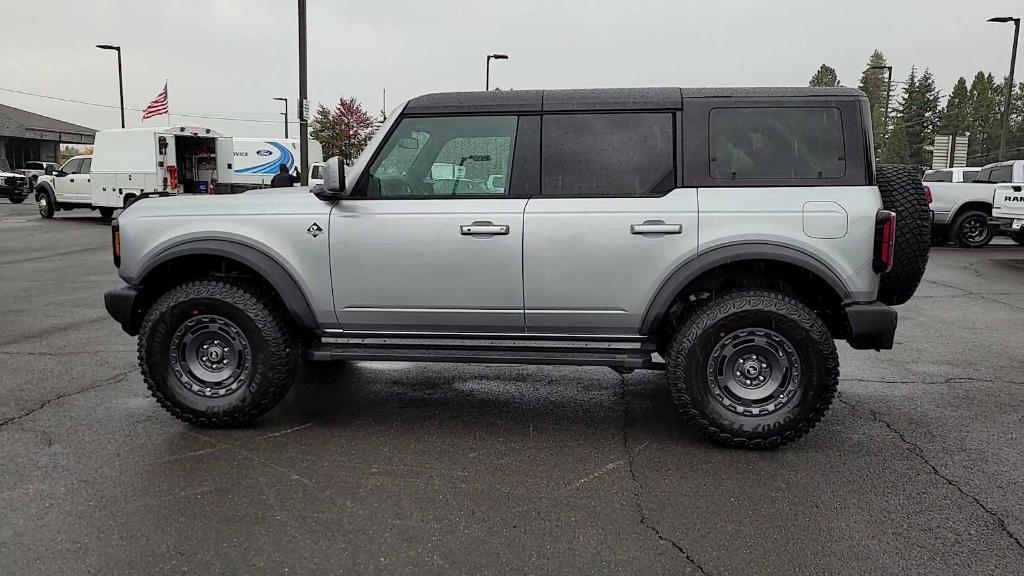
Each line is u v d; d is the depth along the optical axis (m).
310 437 4.45
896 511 3.46
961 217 15.77
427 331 4.51
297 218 4.44
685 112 4.26
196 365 4.55
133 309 4.65
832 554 3.07
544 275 4.29
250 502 3.54
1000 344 6.99
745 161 4.22
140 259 4.55
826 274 4.10
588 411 4.99
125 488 3.68
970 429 4.61
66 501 3.53
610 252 4.23
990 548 3.12
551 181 4.34
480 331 4.48
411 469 3.96
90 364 6.07
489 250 4.31
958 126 81.88
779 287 4.49
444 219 4.33
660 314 4.25
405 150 4.46
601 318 4.34
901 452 4.22
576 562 3.00
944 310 8.74
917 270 4.40
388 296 4.43
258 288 4.66
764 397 4.20
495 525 3.32
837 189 4.13
